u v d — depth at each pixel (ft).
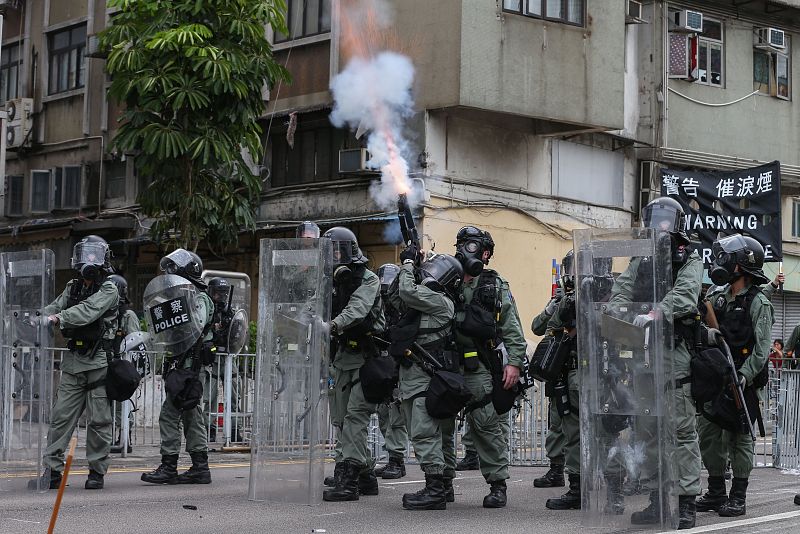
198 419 32.12
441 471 26.73
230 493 29.60
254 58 53.01
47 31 76.02
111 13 71.67
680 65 70.54
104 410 30.32
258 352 27.55
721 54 73.77
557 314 28.76
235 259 65.41
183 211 54.60
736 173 59.52
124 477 33.96
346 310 27.07
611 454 23.13
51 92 76.18
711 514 26.61
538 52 59.21
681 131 71.31
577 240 23.44
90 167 73.10
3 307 29.71
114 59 52.49
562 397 27.35
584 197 66.54
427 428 26.40
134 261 69.92
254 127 54.44
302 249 26.73
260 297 27.43
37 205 75.00
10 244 76.13
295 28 63.57
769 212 58.39
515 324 26.58
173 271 31.24
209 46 51.39
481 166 60.95
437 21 57.36
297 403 27.04
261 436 27.76
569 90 60.39
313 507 26.86
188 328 30.96
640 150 70.03
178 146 52.16
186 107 52.75
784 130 76.74
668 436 22.72
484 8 57.31
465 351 26.37
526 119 62.69
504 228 61.77
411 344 26.08
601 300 23.18
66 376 30.25
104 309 29.58
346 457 28.19
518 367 26.55
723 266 26.66
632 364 22.89
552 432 32.55
